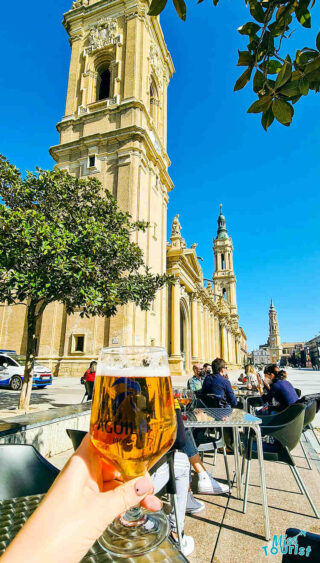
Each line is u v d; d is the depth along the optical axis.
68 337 20.12
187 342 35.38
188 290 36.94
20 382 14.84
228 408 4.07
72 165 23.53
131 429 0.66
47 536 0.48
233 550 2.63
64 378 18.81
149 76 25.50
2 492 1.70
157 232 25.31
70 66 26.23
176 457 3.07
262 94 2.08
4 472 1.76
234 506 3.51
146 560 0.80
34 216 7.16
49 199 8.55
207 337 44.28
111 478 0.73
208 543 2.75
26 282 6.82
